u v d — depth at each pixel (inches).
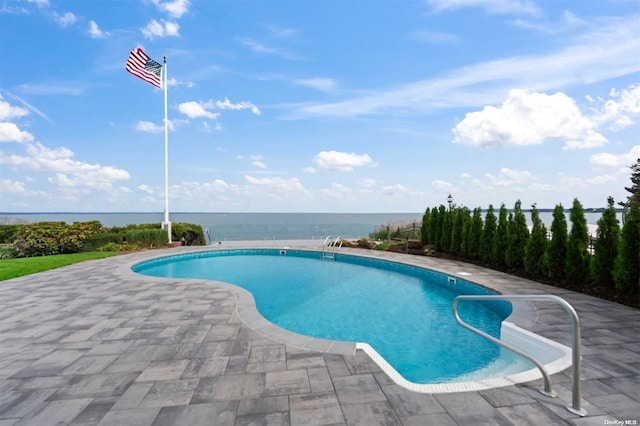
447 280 342.6
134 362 136.1
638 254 216.2
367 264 475.8
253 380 119.5
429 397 106.2
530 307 209.3
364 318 240.5
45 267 383.6
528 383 114.0
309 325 224.8
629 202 232.4
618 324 175.6
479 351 179.3
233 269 447.2
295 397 107.2
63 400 107.2
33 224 543.5
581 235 269.7
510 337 174.4
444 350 181.5
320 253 550.0
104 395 109.9
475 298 122.6
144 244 597.6
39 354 144.7
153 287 281.9
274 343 156.4
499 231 372.8
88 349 150.3
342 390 111.5
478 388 111.1
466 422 91.9
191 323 187.3
